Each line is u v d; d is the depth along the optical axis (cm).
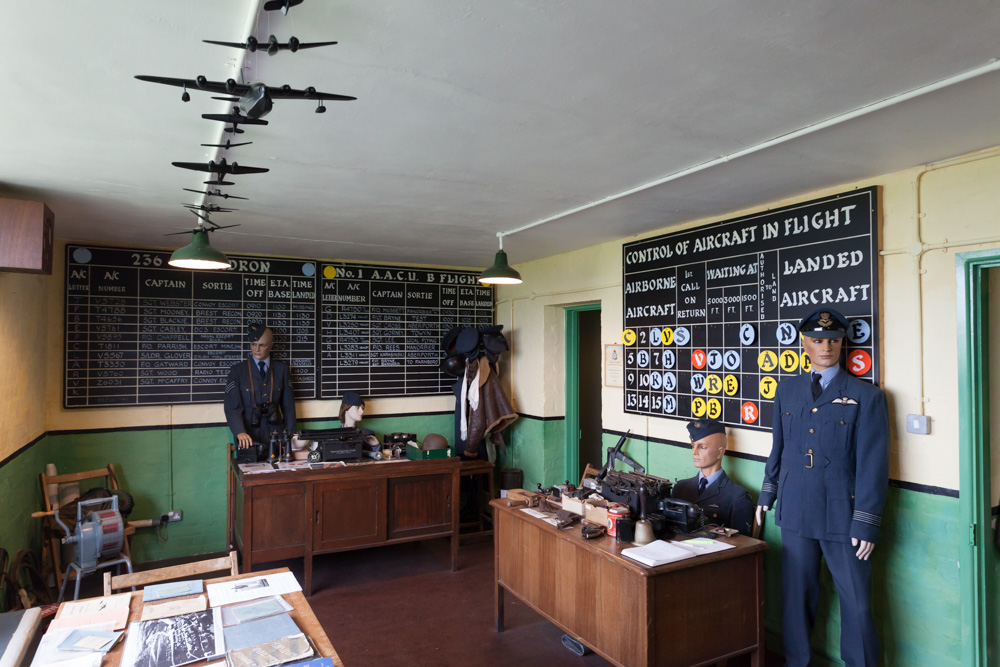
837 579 302
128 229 450
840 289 328
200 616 214
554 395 592
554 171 307
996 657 289
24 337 409
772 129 250
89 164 291
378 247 530
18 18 163
